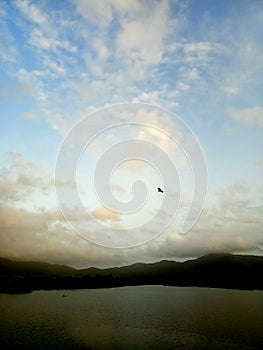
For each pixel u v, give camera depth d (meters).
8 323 60.84
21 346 44.91
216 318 67.19
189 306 89.00
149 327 57.03
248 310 79.88
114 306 89.12
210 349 43.19
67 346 44.56
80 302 100.38
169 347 44.09
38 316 69.94
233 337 49.50
